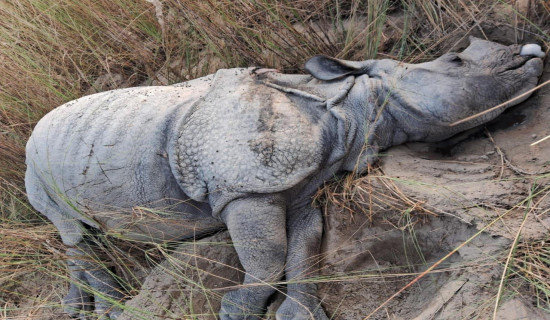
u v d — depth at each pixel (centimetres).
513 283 205
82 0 383
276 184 247
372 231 254
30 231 316
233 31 344
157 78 378
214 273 281
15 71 380
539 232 212
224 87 271
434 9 318
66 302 314
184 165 259
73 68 404
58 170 274
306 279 249
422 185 247
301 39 341
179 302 277
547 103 254
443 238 236
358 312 241
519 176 236
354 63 272
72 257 299
